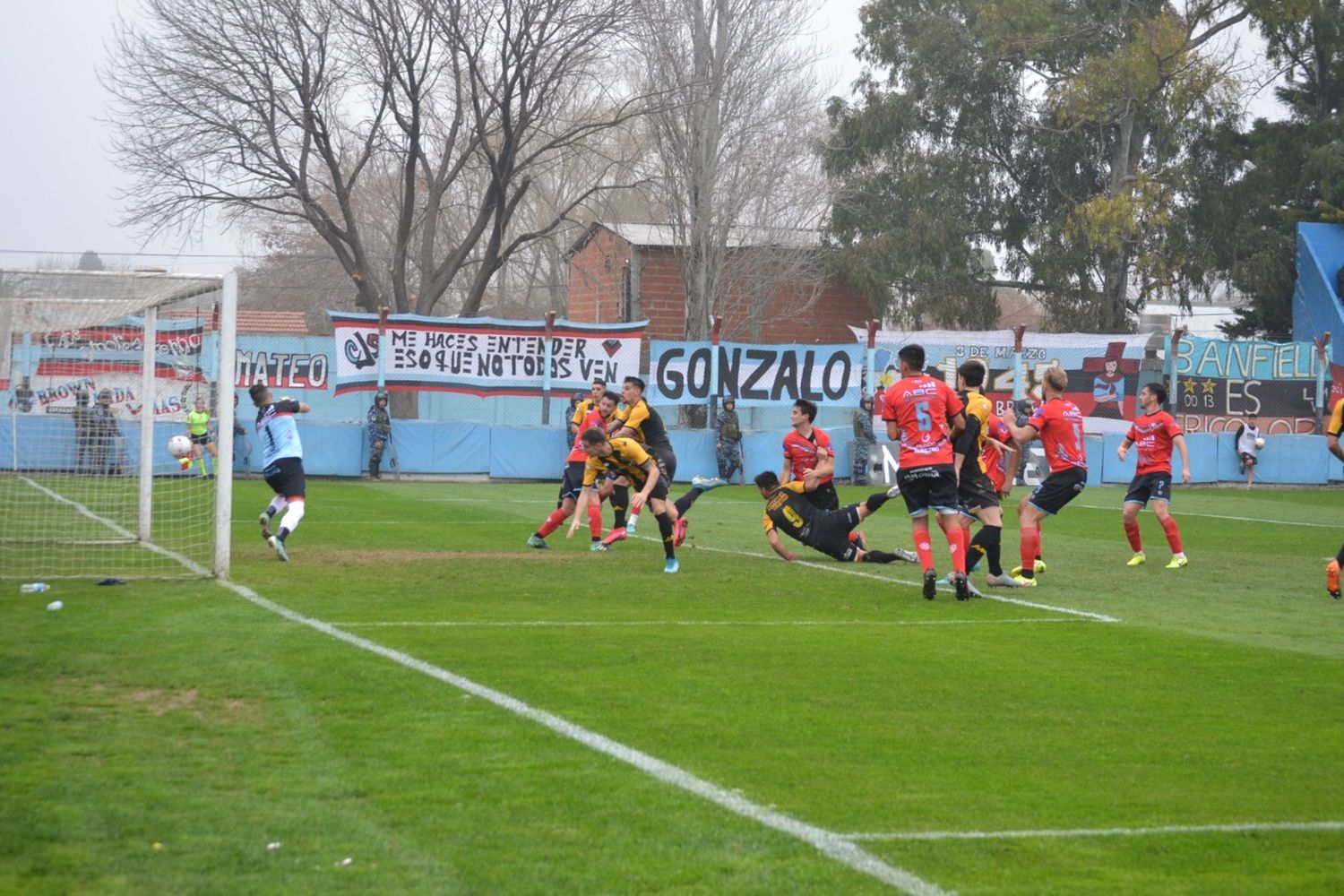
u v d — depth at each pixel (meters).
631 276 47.28
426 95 42.38
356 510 24.30
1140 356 37.19
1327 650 10.73
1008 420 36.06
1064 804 6.25
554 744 7.04
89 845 5.31
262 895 4.83
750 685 8.74
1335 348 45.38
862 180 50.78
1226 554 19.03
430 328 34.31
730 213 45.06
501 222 43.69
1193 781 6.70
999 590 14.46
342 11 40.12
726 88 44.72
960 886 5.09
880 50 50.97
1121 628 11.69
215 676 8.46
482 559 16.33
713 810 5.95
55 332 20.00
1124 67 46.31
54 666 8.67
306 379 34.69
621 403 18.22
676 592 13.48
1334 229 47.62
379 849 5.34
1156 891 5.12
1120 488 36.56
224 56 40.06
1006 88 50.66
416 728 7.30
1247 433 38.03
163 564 14.82
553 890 4.94
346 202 42.84
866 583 14.55
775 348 35.50
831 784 6.45
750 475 35.44
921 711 8.12
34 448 22.73
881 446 35.72
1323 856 5.58
